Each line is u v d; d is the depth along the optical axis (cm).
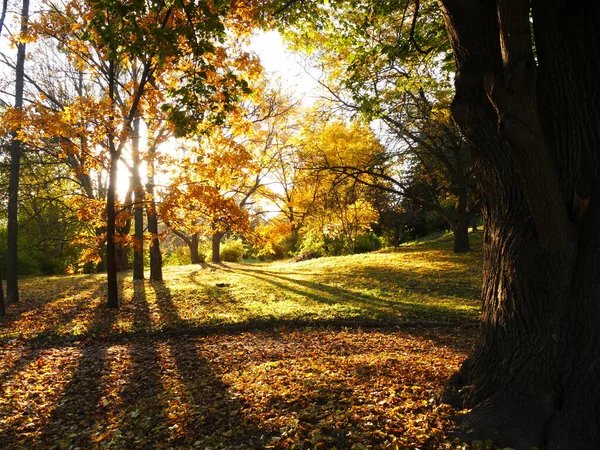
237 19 1023
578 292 376
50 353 891
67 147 1142
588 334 366
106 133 1191
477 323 1061
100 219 1370
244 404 528
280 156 1449
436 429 398
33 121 1067
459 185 2053
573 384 363
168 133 1259
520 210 411
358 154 1402
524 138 324
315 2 819
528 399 379
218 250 3053
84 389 671
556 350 378
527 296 398
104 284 1836
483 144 420
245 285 1680
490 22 414
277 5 831
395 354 771
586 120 383
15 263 1462
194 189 1214
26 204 2225
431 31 909
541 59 411
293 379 603
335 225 1669
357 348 846
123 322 1110
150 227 1948
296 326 1080
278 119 2392
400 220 2812
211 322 1091
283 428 437
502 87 324
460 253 2083
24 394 646
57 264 2847
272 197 2595
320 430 421
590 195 372
